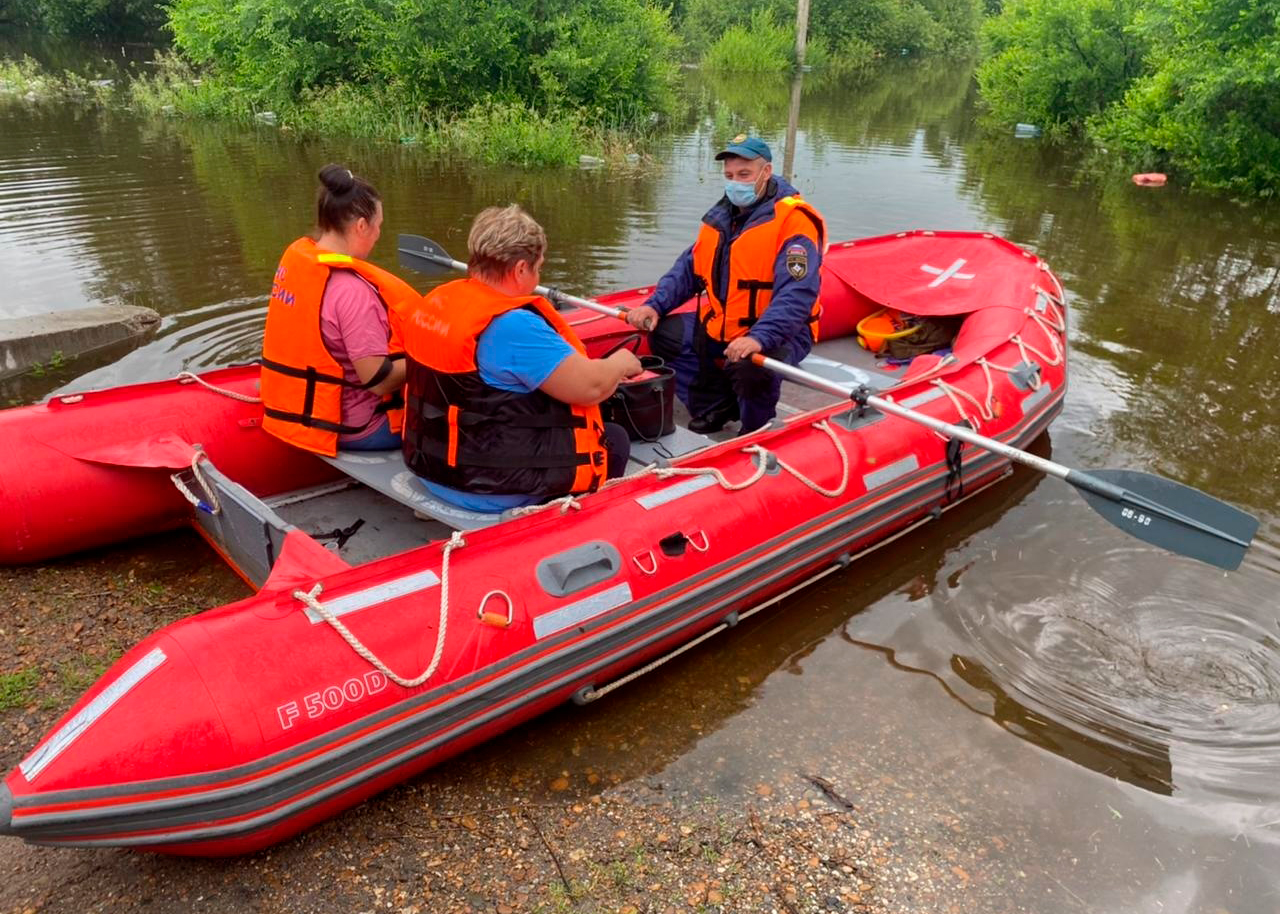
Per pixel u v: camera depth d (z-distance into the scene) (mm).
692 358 4797
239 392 3854
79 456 3512
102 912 2338
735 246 4125
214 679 2312
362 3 14633
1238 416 5426
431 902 2400
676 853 2588
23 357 5355
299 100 15070
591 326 4773
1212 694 3270
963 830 2711
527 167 11375
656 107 15898
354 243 3244
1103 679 3334
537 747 2977
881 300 5730
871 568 3994
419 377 2900
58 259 7145
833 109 18531
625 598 3004
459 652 2635
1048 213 10148
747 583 3404
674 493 3291
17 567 3639
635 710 3154
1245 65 11883
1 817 2111
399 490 3145
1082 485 3234
